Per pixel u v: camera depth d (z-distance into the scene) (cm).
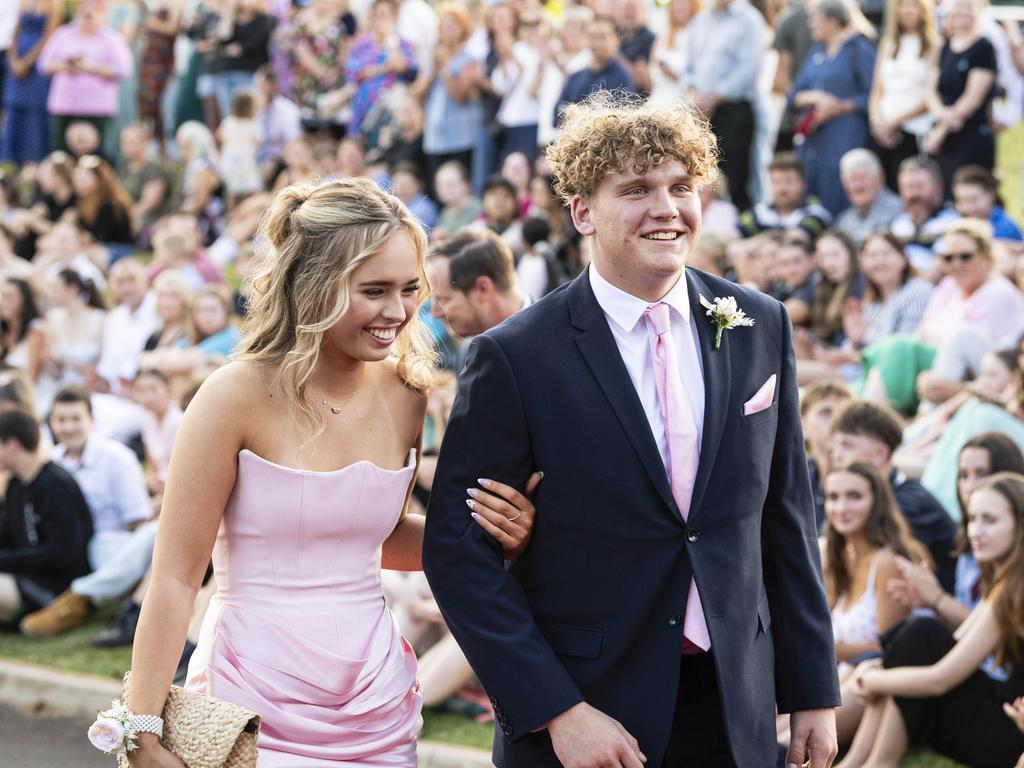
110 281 1081
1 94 1592
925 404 714
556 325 306
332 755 305
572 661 299
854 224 888
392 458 320
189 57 1471
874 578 522
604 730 288
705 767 308
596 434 297
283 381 304
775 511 318
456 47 1148
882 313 785
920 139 937
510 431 301
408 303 304
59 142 1488
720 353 308
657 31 1155
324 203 303
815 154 958
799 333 798
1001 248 798
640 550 297
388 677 317
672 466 300
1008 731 473
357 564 315
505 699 292
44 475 727
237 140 1348
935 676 477
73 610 708
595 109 311
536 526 304
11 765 569
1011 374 643
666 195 293
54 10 1512
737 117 1003
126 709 292
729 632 297
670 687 295
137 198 1384
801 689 312
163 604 296
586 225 307
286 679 303
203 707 291
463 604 298
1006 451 532
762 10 1064
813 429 612
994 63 910
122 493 755
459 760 526
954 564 570
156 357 862
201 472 300
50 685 638
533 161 1101
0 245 1143
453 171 1069
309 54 1359
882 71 943
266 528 304
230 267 1211
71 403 754
